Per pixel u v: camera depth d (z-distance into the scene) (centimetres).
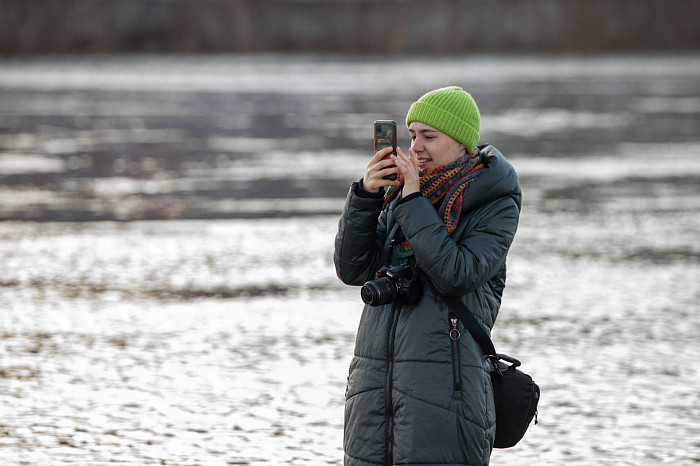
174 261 3488
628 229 4128
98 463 1717
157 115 9525
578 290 3084
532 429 1911
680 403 2055
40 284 3130
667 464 1736
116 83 14412
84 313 2778
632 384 2175
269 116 9419
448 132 1240
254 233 4006
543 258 3566
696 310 2844
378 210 1257
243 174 5669
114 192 5031
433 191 1244
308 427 1906
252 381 2183
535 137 7719
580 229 4125
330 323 2688
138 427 1897
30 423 1909
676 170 5959
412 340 1202
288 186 5216
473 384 1197
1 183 5306
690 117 9456
